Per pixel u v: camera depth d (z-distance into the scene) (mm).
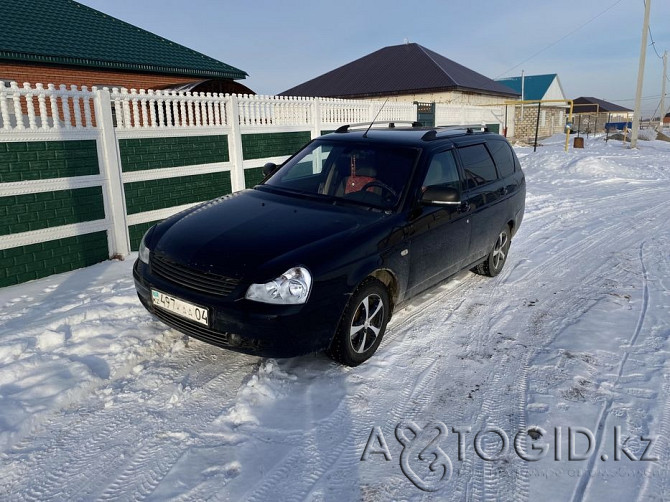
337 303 3457
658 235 8211
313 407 3271
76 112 6145
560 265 6562
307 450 2863
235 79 16766
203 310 3342
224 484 2582
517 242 7875
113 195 6613
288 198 4438
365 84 29875
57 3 15172
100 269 6223
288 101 10008
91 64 12977
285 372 3664
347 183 4484
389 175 4418
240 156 8836
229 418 3141
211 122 8312
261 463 2748
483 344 4207
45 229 5887
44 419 3109
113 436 2969
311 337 3373
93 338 4078
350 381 3584
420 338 4301
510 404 3338
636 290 5531
